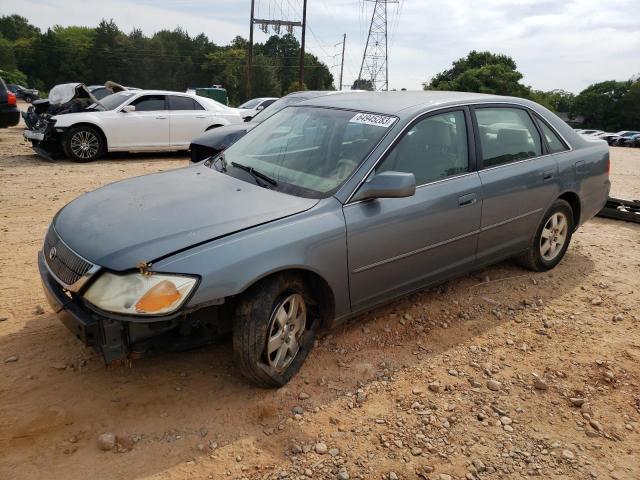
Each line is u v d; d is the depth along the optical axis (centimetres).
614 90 8744
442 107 400
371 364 350
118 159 1187
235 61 9800
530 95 6906
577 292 473
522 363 361
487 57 8006
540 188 457
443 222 382
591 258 559
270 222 306
